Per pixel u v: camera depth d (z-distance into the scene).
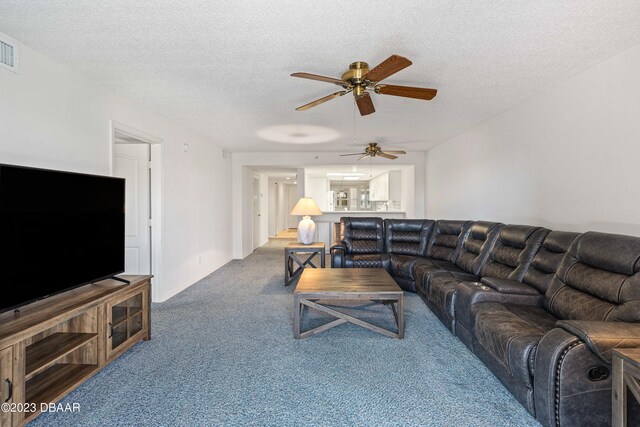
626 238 1.87
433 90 2.39
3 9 1.72
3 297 1.63
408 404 1.82
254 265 6.06
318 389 1.96
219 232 5.87
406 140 5.57
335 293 2.68
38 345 1.91
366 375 2.12
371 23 1.90
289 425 1.65
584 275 2.03
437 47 2.21
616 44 2.17
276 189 11.88
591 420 1.45
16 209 1.70
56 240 1.94
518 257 2.79
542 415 1.56
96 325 2.07
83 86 2.61
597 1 1.71
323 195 9.95
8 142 1.97
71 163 2.47
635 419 1.38
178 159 4.24
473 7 1.75
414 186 6.86
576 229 2.72
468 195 4.75
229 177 6.55
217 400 1.86
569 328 1.54
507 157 3.73
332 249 4.50
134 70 2.54
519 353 1.71
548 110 3.05
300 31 1.99
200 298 3.90
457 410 1.76
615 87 2.34
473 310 2.34
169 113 3.74
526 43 2.16
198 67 2.51
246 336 2.76
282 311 3.42
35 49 2.16
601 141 2.46
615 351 1.32
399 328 2.69
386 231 4.90
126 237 3.74
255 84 2.87
